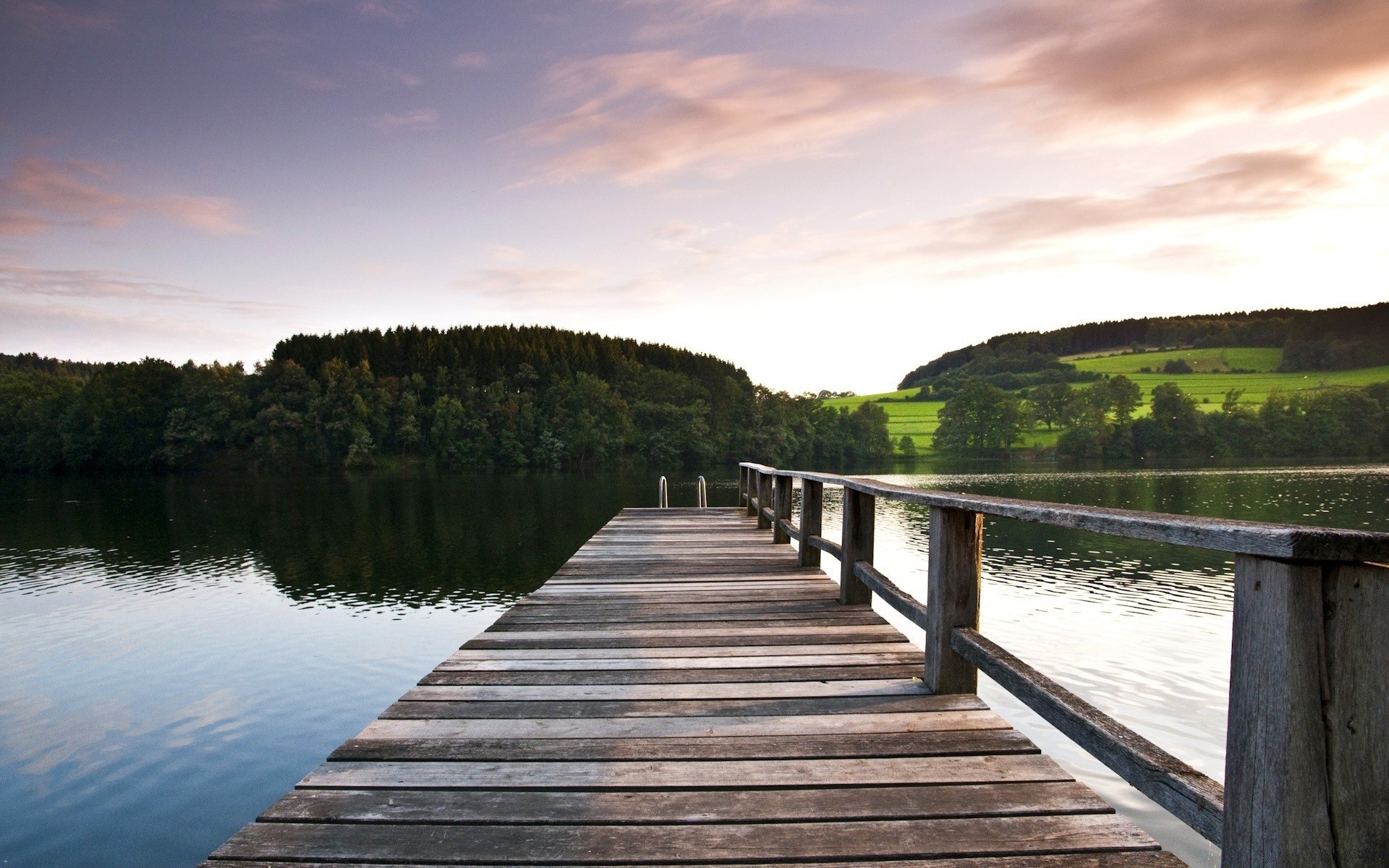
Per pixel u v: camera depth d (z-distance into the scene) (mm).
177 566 19844
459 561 20609
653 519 10906
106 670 10773
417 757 2402
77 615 14375
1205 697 8625
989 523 28312
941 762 2330
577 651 3699
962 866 1770
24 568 19656
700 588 5387
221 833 5910
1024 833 1914
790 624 4223
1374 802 1164
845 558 4730
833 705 2852
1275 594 1205
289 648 11914
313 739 8008
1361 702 1172
